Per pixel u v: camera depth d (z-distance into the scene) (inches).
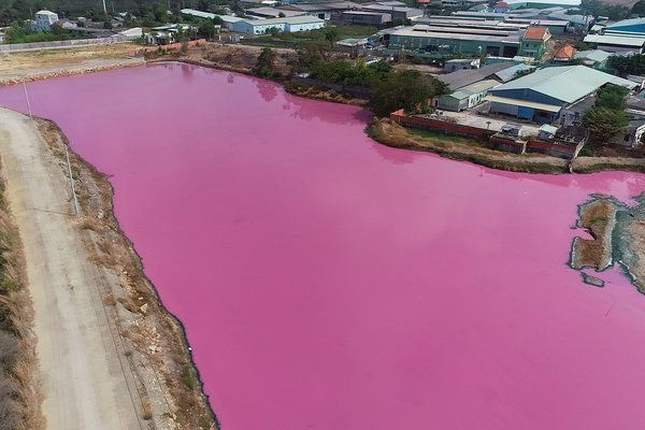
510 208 1560.0
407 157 1950.1
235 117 2391.7
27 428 722.2
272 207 1535.4
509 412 887.1
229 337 1033.5
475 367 974.4
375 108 2442.2
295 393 912.9
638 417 882.1
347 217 1487.5
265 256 1296.8
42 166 1624.0
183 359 968.3
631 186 1718.8
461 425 862.5
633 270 1257.4
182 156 1899.6
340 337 1040.8
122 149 1951.3
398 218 1487.5
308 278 1216.2
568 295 1173.7
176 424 804.0
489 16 5319.9
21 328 888.9
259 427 847.1
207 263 1266.0
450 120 2206.0
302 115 2468.0
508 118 2250.2
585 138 1948.8
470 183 1728.6
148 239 1362.0
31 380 810.8
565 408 895.1
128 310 1024.2
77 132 2122.3
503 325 1080.2
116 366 857.5
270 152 1959.9
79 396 796.6
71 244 1197.1
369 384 935.0
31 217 1307.8
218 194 1609.3
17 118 2158.0
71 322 949.2
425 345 1024.2
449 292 1177.4
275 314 1099.3
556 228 1449.3
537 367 978.1
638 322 1096.2
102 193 1589.6
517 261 1295.5
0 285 968.3
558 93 2229.3
